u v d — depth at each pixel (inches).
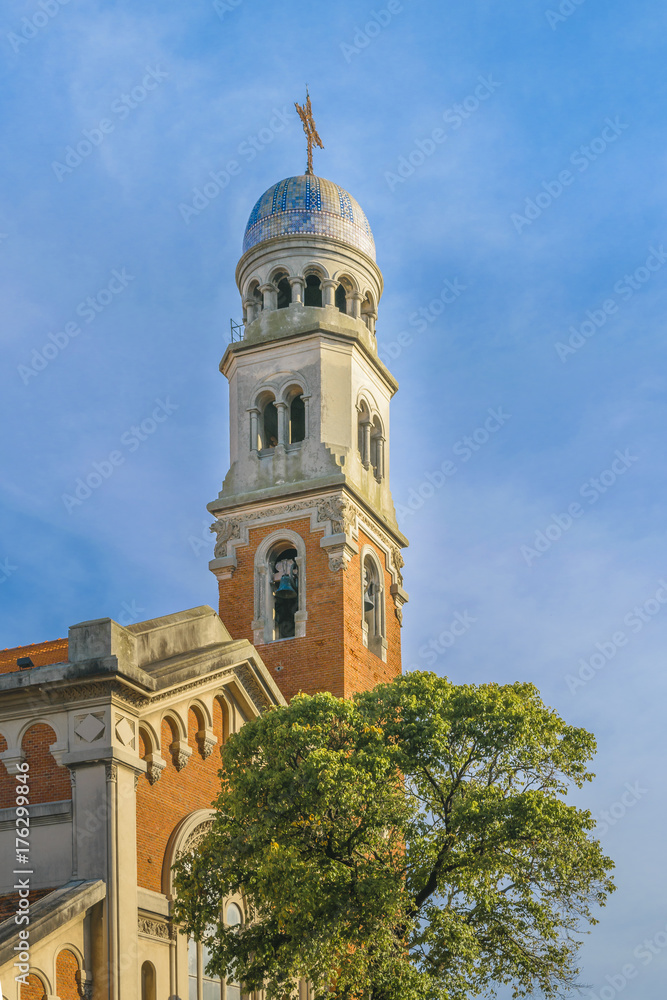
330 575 2044.8
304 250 2267.5
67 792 1352.1
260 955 1323.8
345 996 1298.0
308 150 2426.2
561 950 1381.6
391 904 1257.4
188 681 1519.4
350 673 2001.7
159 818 1445.6
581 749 1395.2
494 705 1378.0
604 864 1359.5
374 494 2204.7
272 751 1358.3
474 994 1362.0
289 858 1280.8
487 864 1327.5
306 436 2149.4
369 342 2266.2
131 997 1288.1
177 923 1343.5
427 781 1376.7
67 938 1251.8
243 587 2094.0
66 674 1366.9
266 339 2203.5
